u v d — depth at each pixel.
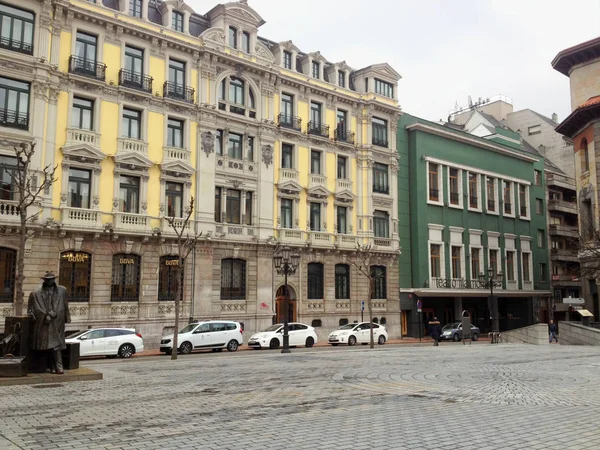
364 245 44.56
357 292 44.12
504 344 36.50
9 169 29.38
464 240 52.53
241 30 39.50
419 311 45.50
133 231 32.94
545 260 61.44
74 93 32.16
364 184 45.72
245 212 38.94
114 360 25.94
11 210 29.08
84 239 31.47
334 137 44.47
